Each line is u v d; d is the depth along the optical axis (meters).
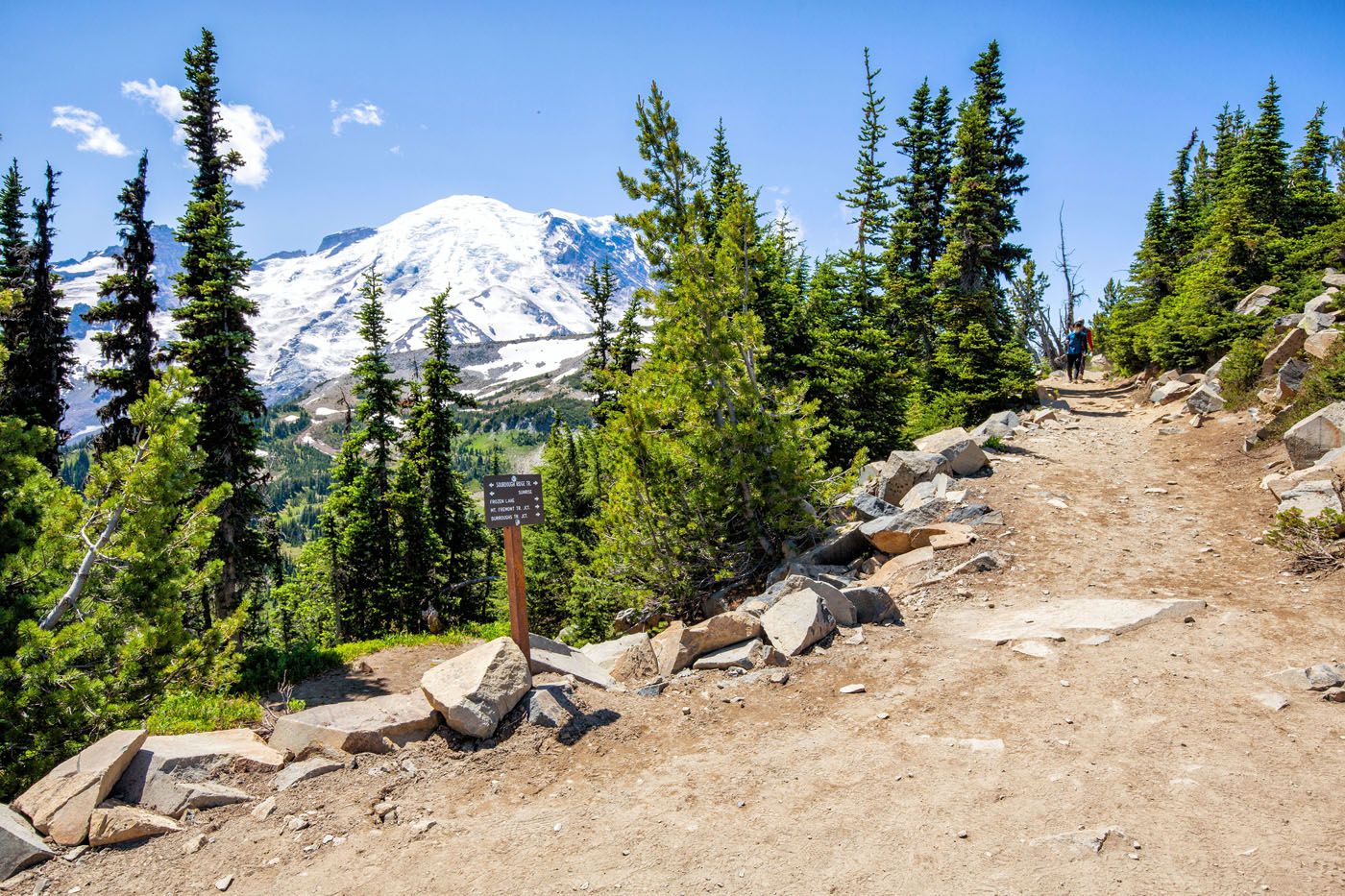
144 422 10.83
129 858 6.01
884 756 6.63
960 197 32.34
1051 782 5.86
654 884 5.14
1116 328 35.38
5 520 10.28
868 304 26.23
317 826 6.38
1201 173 51.59
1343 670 7.03
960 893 4.68
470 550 37.84
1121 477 16.41
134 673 9.59
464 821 6.30
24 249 25.00
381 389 34.28
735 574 14.30
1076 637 8.73
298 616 45.38
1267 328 22.72
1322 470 12.15
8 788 7.48
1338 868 4.53
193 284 24.20
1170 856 4.81
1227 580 10.26
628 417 14.16
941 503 14.38
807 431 15.35
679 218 15.70
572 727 7.81
